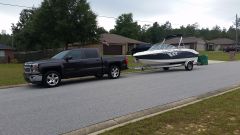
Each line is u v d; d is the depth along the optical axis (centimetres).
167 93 1152
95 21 3981
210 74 1880
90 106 929
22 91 1306
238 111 791
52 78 1431
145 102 980
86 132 665
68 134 654
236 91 1129
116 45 5538
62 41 3944
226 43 9281
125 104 952
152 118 729
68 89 1310
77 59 1552
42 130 688
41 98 1092
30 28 4353
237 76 1742
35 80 1410
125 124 685
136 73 2041
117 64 1739
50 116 812
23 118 796
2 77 1838
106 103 971
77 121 760
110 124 726
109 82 1520
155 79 1619
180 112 784
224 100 941
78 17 3897
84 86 1391
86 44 4388
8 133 670
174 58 2148
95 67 1627
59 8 3831
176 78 1661
